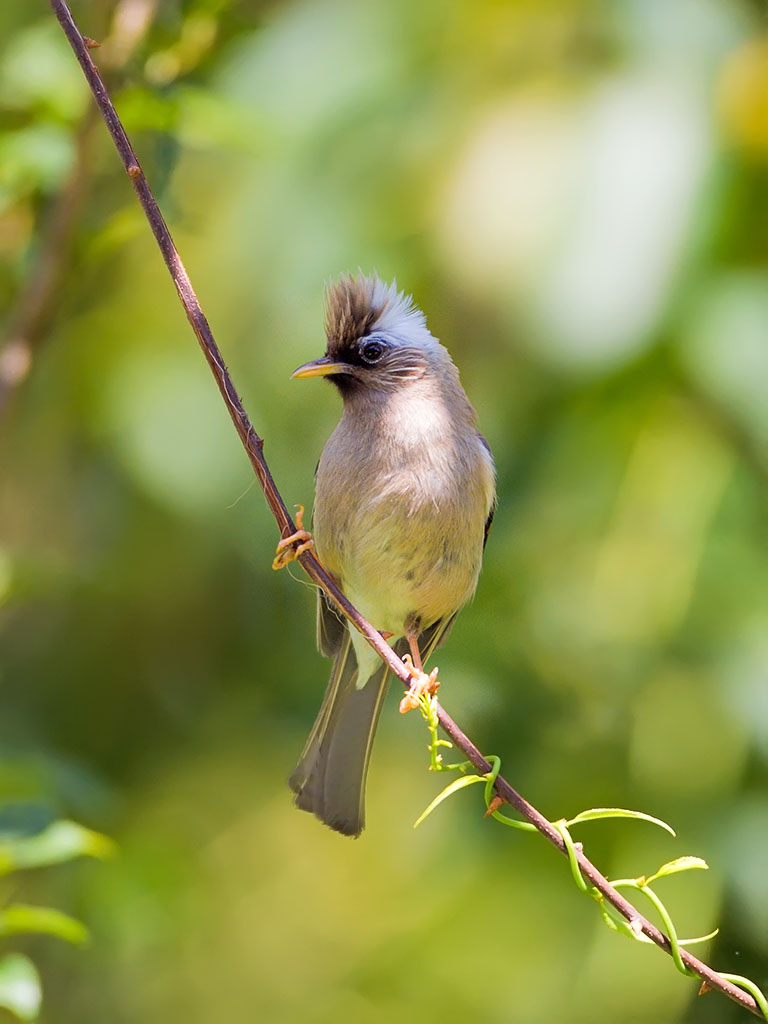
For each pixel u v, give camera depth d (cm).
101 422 1218
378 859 1441
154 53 1031
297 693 1312
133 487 1251
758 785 1035
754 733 1015
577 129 992
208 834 1412
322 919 1445
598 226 961
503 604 1125
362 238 1065
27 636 1370
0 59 1217
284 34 1129
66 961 1335
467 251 995
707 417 1058
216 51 1113
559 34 1055
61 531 1408
